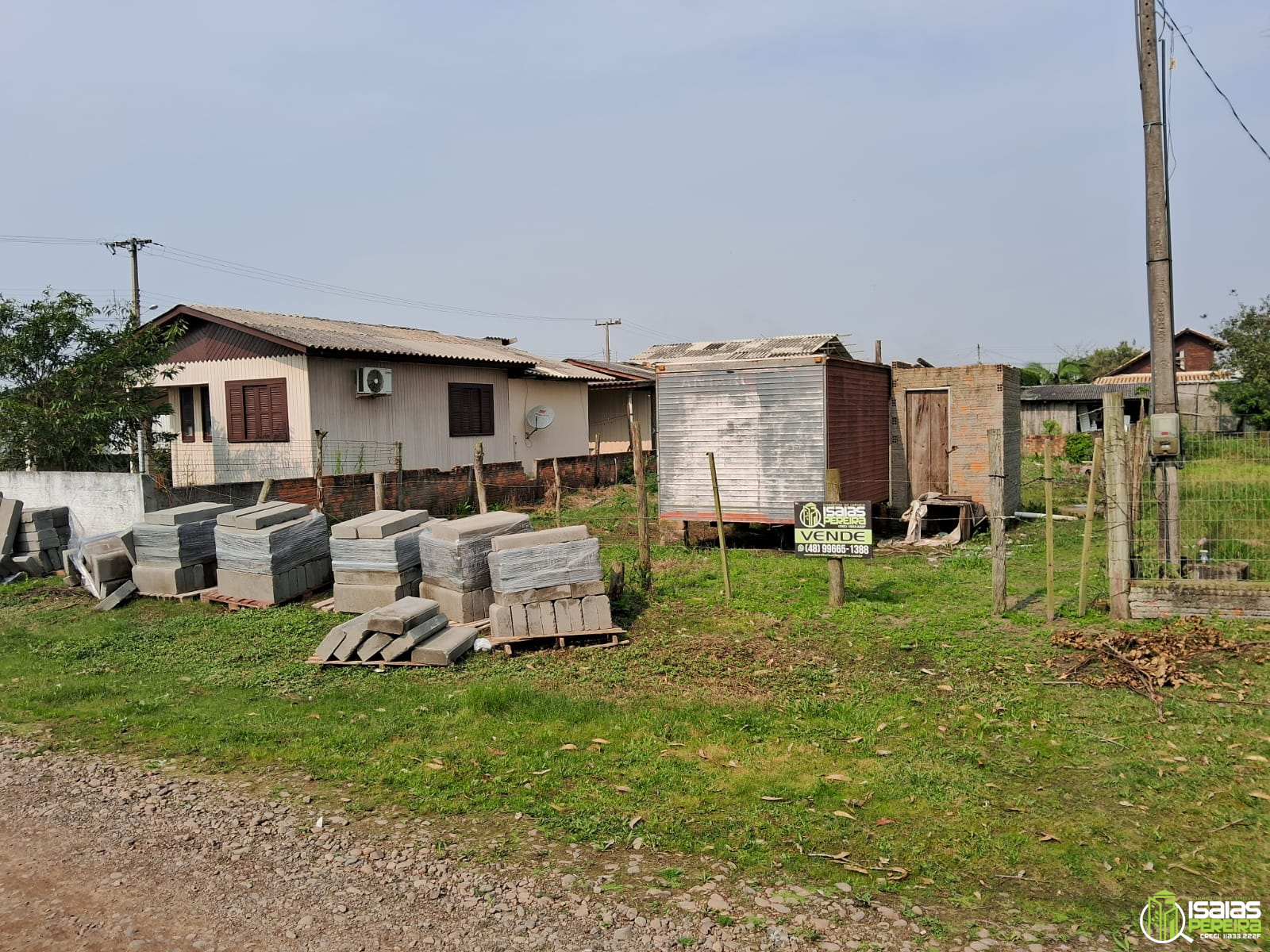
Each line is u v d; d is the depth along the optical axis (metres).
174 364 16.84
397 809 4.60
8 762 5.47
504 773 4.98
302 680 7.04
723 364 12.60
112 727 6.04
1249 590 7.20
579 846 4.11
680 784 4.76
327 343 15.31
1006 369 14.48
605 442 27.53
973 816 4.27
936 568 10.92
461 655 7.45
